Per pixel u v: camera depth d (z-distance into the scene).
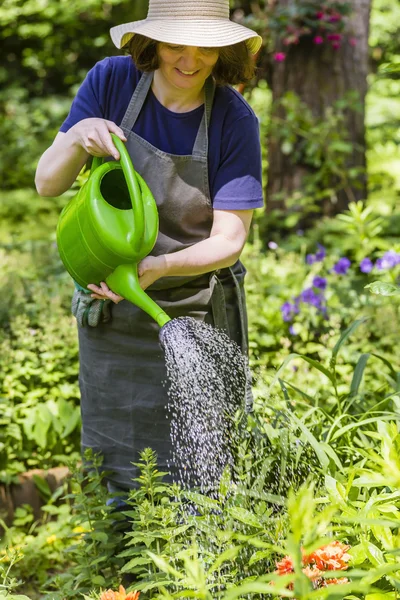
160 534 2.22
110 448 2.81
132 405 2.71
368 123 10.45
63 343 4.14
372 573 1.60
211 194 2.55
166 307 2.63
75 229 2.37
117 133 2.34
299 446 2.36
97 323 2.67
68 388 4.00
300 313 4.49
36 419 3.74
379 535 1.90
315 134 6.29
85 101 2.53
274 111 6.53
